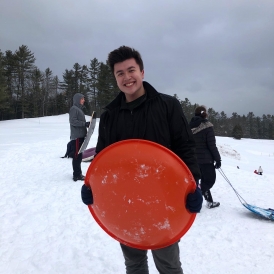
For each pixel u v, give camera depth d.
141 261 2.08
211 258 3.05
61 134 22.25
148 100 1.86
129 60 1.83
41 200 5.07
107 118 2.05
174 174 1.65
